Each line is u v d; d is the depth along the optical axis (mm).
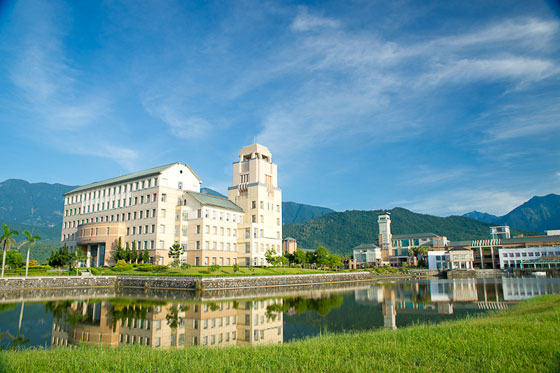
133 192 120312
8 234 78188
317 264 142625
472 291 79438
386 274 154000
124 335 35062
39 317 44594
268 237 128750
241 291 78812
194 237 113250
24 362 20297
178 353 22609
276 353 21438
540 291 75875
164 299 63500
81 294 70438
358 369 17266
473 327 26062
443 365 17375
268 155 141125
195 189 126562
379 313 48406
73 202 143500
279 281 94562
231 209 122875
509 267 198750
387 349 20859
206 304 57062
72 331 36812
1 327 38688
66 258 99688
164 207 113312
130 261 105062
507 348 19375
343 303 59438
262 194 128625
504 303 55969
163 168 120188
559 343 19688
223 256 117125
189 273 88312
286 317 45531
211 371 18062
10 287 71750
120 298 64375
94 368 19047
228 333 36219
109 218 126125
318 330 37750
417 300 63094
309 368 17922
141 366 19500
